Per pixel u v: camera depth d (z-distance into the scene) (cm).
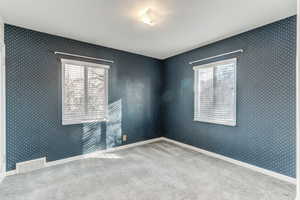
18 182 217
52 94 276
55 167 266
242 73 272
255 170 255
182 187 208
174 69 412
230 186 210
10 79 238
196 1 187
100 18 225
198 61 349
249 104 263
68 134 294
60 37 284
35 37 260
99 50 332
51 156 275
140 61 402
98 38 296
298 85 101
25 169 248
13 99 240
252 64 259
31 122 256
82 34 278
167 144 403
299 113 100
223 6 196
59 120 284
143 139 409
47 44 271
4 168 229
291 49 217
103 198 184
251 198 185
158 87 440
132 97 387
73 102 302
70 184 213
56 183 216
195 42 319
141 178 230
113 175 239
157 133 440
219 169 260
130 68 383
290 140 219
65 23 239
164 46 342
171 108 422
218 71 314
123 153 336
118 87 363
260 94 249
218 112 313
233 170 256
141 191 198
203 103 343
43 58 267
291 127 218
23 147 249
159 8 201
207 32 272
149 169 260
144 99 411
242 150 273
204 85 341
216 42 314
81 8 199
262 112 247
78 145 306
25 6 194
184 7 199
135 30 264
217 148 313
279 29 228
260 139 249
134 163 284
